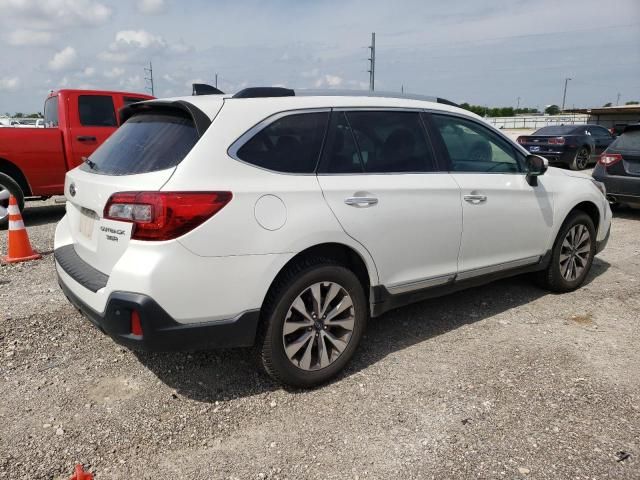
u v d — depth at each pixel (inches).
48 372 133.2
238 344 113.4
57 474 97.1
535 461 100.9
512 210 164.7
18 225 229.3
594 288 200.7
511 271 172.7
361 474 97.4
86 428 110.6
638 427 111.8
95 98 329.4
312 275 120.6
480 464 100.0
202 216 104.7
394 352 146.3
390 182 134.1
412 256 140.0
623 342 153.2
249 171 112.8
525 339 154.8
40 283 199.0
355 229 125.5
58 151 313.1
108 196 110.7
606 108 1390.3
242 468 99.1
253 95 121.6
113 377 131.5
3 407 117.6
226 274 108.2
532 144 655.8
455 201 147.6
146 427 111.3
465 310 177.6
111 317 105.7
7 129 293.6
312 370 125.2
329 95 133.6
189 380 130.5
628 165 320.8
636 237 287.0
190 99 121.0
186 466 99.7
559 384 129.0
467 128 160.2
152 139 118.6
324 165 124.8
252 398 122.9
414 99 151.1
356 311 130.8
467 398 122.6
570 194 184.9
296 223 115.8
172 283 103.0
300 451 104.0
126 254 105.1
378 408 118.7
